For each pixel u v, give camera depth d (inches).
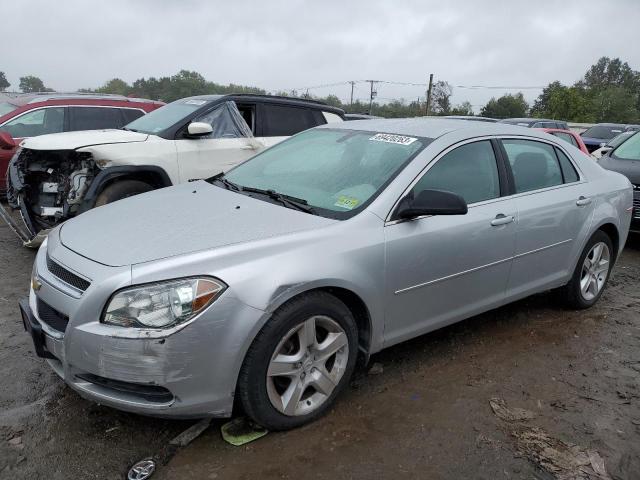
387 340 129.6
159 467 103.0
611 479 105.2
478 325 172.9
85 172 223.6
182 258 102.3
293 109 293.4
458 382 137.7
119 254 106.1
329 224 118.9
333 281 111.9
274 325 105.0
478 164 148.3
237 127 267.3
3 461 102.7
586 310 189.8
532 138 167.3
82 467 102.1
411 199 128.9
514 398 131.6
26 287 194.1
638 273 240.5
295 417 113.7
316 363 115.1
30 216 222.7
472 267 141.6
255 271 103.7
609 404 131.2
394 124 159.3
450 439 114.7
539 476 105.0
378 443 112.3
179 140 246.5
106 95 374.6
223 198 138.3
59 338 104.6
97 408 120.4
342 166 143.3
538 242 159.3
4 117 318.0
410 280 128.3
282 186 144.3
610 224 185.5
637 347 163.0
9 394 125.4
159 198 143.8
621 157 305.6
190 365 98.7
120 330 97.0
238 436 111.3
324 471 103.5
